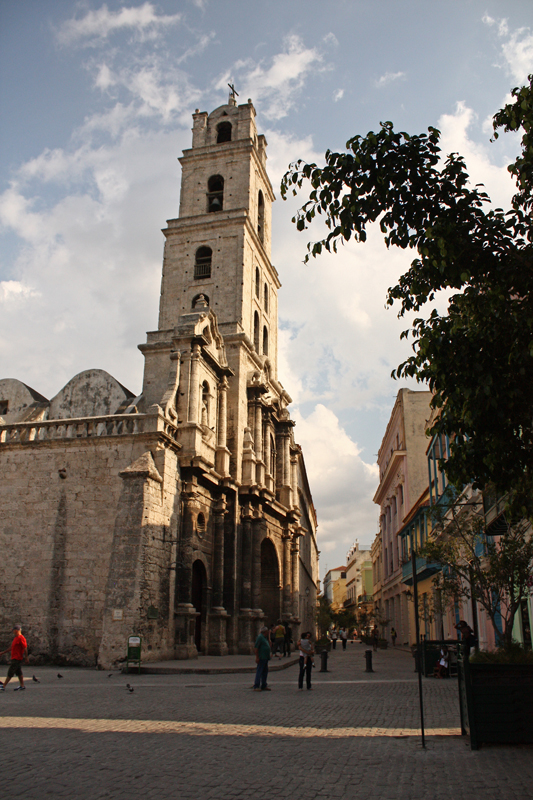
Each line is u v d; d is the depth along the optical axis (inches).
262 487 1457.9
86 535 1027.3
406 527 1886.1
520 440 426.0
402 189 409.7
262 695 637.9
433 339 415.8
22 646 660.7
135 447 1061.1
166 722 462.3
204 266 1640.0
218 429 1378.0
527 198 438.3
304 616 2485.2
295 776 318.7
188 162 1761.8
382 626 2701.8
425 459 2092.8
